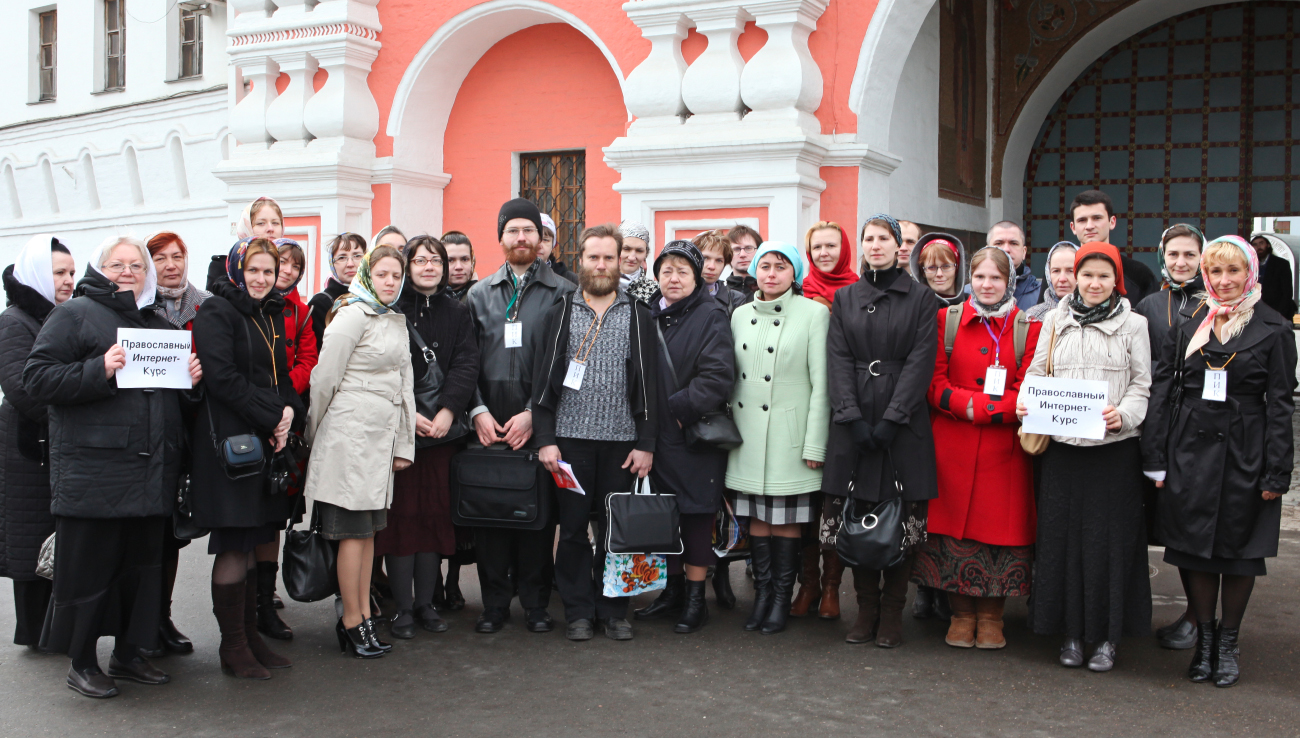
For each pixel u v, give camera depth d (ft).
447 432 17.88
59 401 14.30
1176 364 15.96
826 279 19.52
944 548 17.26
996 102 42.75
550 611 19.85
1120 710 14.82
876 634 17.90
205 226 45.80
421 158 36.04
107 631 15.26
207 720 14.48
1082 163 45.37
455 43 34.83
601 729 14.20
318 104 34.65
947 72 37.42
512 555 18.88
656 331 17.98
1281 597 20.20
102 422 14.58
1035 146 46.06
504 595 18.53
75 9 54.34
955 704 15.05
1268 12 42.32
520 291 18.63
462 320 18.28
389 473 16.75
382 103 35.27
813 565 19.44
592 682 15.94
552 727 14.28
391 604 19.88
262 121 35.78
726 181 28.96
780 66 28.71
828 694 15.43
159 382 14.83
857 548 16.47
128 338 14.61
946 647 17.54
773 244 18.28
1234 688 15.66
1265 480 15.33
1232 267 15.43
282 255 18.30
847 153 29.01
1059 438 16.07
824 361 17.81
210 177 45.65
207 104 45.57
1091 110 45.21
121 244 15.24
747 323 18.33
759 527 18.58
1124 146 44.70
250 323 15.74
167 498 15.01
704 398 17.49
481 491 17.67
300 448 16.70
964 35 39.04
